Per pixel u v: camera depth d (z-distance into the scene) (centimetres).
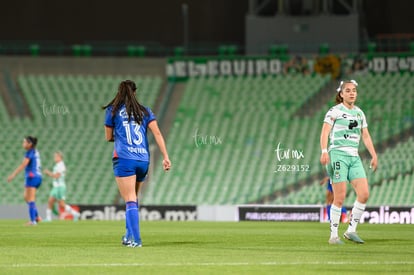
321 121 12244
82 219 10081
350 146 4503
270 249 4106
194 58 13212
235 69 13062
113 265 3166
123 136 4150
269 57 12912
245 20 13362
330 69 12694
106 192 11606
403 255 3700
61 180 9169
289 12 13012
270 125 12275
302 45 12875
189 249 4072
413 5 13325
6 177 11875
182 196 11381
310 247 4266
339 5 13375
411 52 12500
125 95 4188
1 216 10306
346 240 4856
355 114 4503
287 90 12706
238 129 12288
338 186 4503
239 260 3403
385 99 12288
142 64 13450
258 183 11412
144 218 10019
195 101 12850
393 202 10612
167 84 13225
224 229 6806
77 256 3597
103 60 13525
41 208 10269
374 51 13062
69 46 13800
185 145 12150
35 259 3450
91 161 12031
